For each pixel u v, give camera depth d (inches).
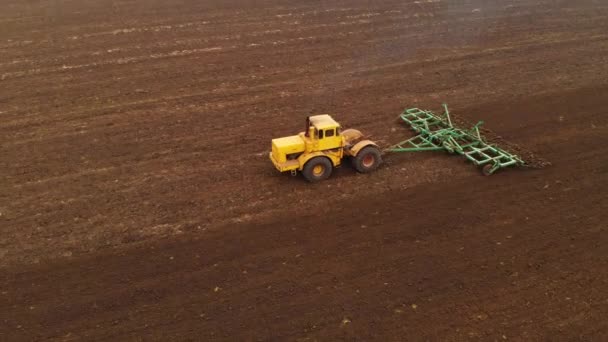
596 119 714.8
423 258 446.6
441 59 974.4
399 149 610.2
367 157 580.1
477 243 465.1
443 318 383.2
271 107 773.3
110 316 387.9
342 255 450.9
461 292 408.2
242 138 676.1
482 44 1059.3
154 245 467.2
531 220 496.7
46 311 392.2
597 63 940.6
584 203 521.7
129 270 435.2
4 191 555.8
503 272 428.8
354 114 746.2
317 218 504.4
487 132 677.9
